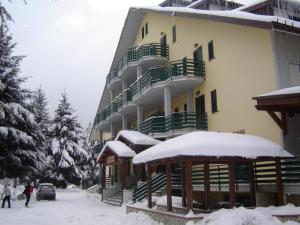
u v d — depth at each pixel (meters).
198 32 27.80
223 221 12.80
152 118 28.45
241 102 21.97
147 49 32.97
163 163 16.62
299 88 15.23
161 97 31.23
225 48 23.97
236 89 22.53
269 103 15.23
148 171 18.86
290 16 22.55
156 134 28.05
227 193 22.02
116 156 30.03
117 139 31.64
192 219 13.79
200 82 26.80
